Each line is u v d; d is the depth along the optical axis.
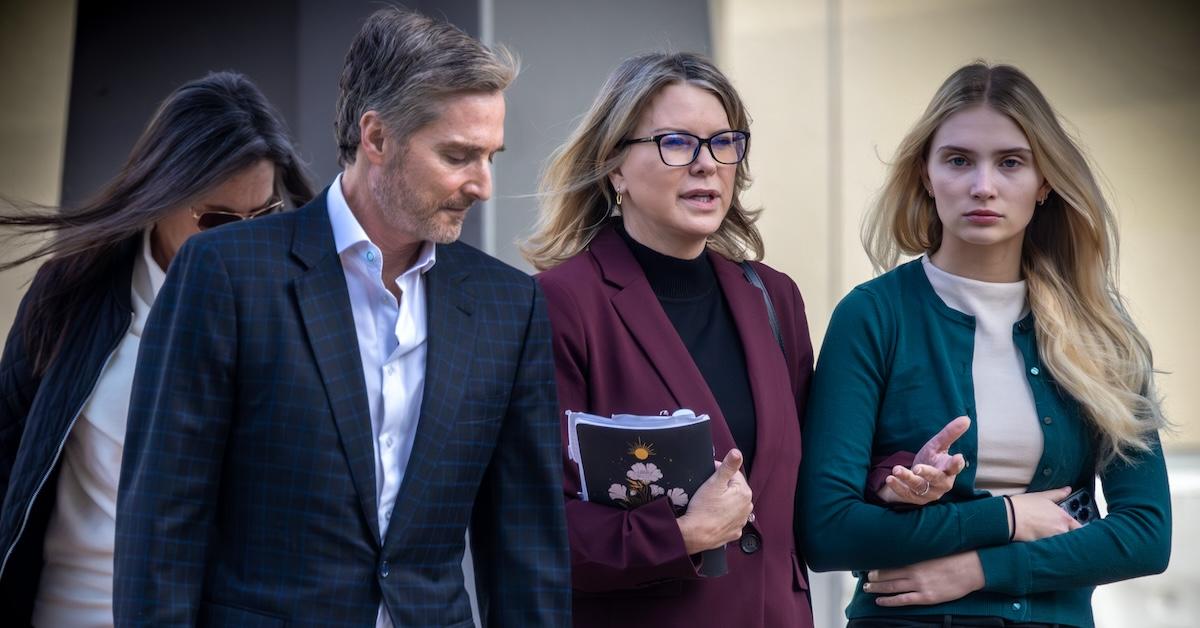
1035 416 6.45
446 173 4.87
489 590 5.40
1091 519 6.43
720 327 6.55
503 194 10.57
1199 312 11.10
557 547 5.37
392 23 5.00
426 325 5.16
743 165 6.97
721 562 5.91
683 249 6.55
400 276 5.16
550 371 5.45
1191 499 10.52
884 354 6.60
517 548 5.33
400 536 4.93
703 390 6.22
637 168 6.41
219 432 4.81
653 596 6.04
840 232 10.90
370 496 4.89
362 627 4.85
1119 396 6.45
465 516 5.19
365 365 5.05
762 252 7.16
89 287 6.27
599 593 6.07
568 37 10.68
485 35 10.50
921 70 10.98
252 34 11.07
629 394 6.20
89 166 10.93
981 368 6.54
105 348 6.13
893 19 10.98
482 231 10.55
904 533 6.13
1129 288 11.12
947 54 11.00
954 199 6.57
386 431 5.02
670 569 5.77
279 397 4.82
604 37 10.73
